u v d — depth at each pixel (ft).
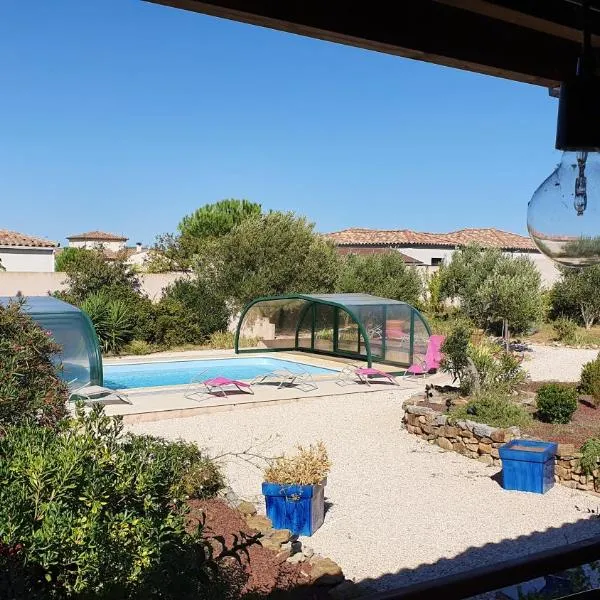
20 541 12.92
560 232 7.07
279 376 57.57
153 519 15.07
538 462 32.60
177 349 80.84
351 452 39.32
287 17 6.11
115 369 68.39
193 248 112.37
